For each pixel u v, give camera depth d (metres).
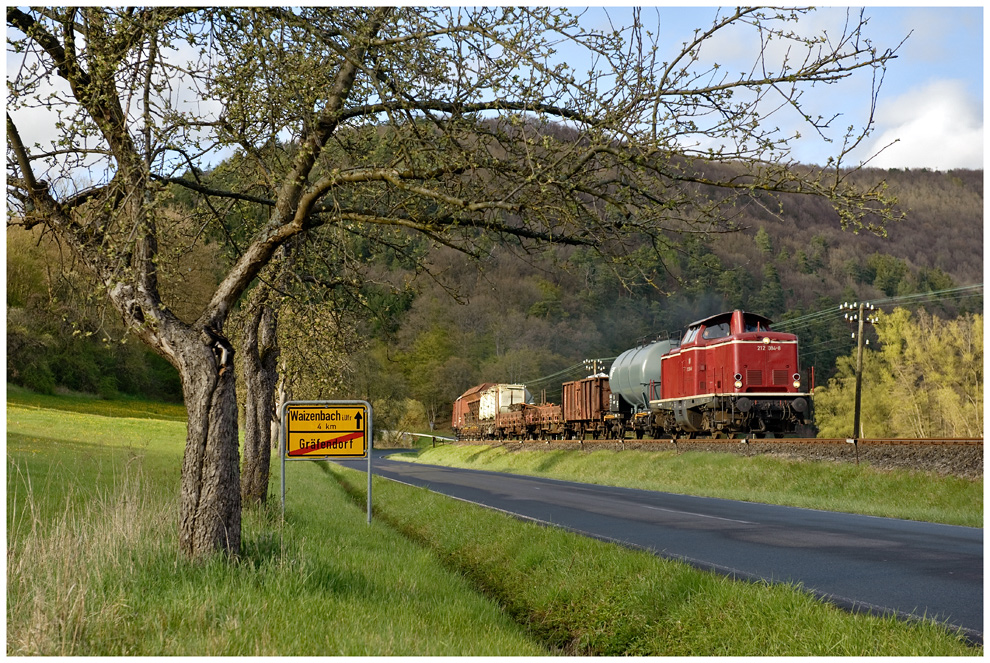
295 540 9.94
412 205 7.71
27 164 7.69
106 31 7.25
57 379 64.19
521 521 13.06
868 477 19.38
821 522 14.24
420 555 10.71
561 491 23.48
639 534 12.62
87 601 6.06
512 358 94.56
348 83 7.75
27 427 36.84
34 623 5.44
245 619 5.91
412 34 7.08
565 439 46.66
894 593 7.79
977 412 62.53
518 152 7.09
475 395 69.56
